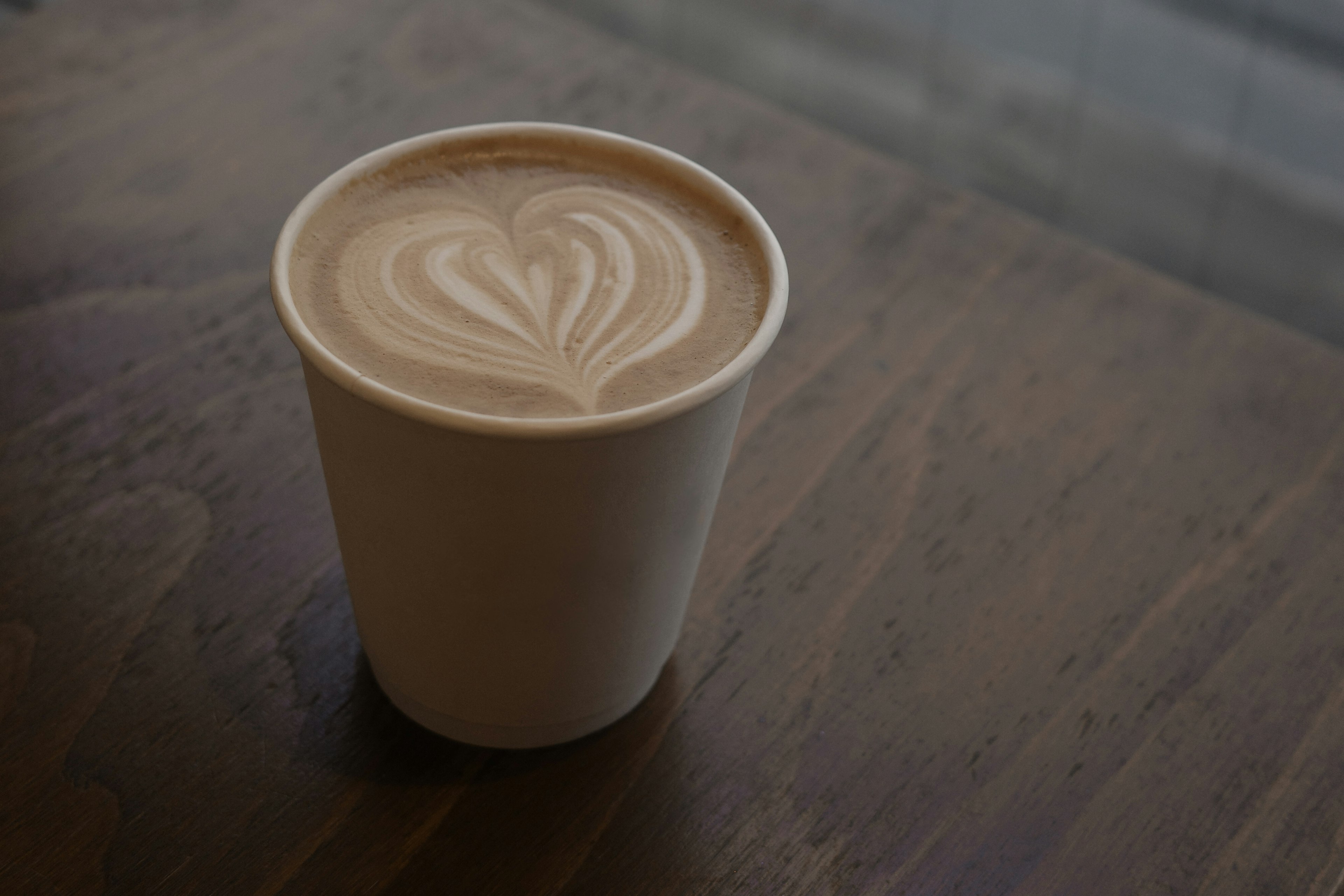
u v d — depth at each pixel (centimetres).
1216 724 35
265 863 32
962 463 40
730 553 38
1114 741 35
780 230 46
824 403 41
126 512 37
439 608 31
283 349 41
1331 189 75
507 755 34
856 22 86
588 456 28
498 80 50
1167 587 38
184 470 38
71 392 39
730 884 32
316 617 36
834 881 32
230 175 45
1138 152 80
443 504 29
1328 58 72
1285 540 39
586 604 31
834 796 34
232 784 33
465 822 33
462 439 28
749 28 90
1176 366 43
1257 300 79
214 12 51
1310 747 35
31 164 45
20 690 34
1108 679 36
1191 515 39
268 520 37
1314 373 43
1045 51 81
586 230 33
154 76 48
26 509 37
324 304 31
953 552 38
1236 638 37
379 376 30
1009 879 33
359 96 48
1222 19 74
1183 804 34
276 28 51
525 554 30
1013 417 41
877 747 35
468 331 31
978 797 34
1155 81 78
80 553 36
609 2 93
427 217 33
